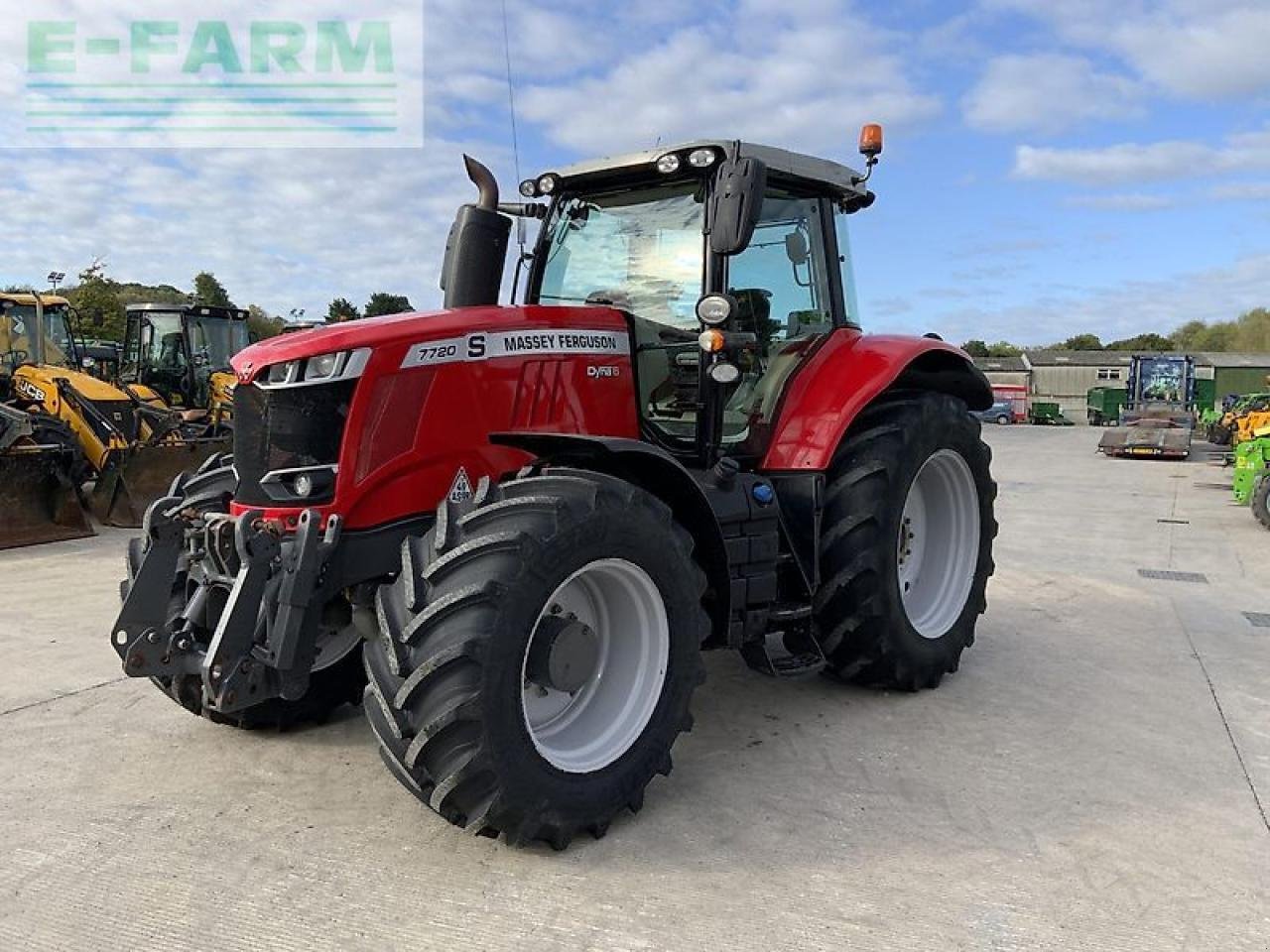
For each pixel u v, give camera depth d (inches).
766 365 161.2
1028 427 1614.2
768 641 177.6
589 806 110.3
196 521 128.2
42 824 115.6
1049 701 165.3
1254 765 138.7
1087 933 95.7
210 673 106.9
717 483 139.6
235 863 106.7
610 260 158.6
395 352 118.6
